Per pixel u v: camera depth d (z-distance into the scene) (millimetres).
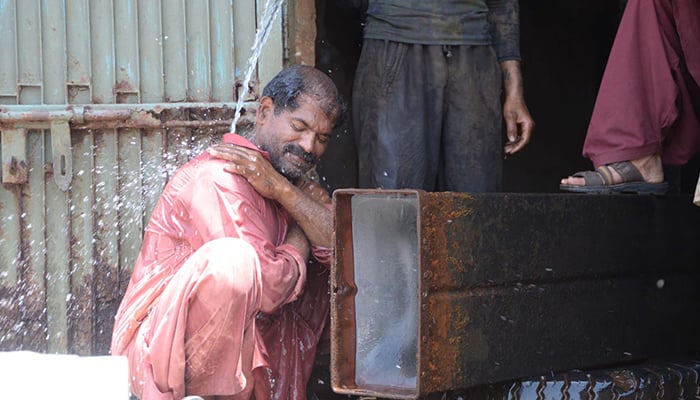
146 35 5086
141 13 5082
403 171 5074
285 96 4301
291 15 5105
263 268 3889
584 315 4043
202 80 5094
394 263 3535
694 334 4645
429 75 5090
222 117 5070
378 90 5086
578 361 4008
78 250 5035
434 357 3412
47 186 5020
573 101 7676
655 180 4422
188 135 5070
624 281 4250
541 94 7582
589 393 3885
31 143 5008
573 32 7676
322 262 4254
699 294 4695
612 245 4168
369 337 3580
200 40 5098
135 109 5008
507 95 5355
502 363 3684
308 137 4316
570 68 7672
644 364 4348
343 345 3578
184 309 3574
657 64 4359
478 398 3736
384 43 5090
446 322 3471
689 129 4492
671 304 4504
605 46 7715
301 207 4172
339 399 4418
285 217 4305
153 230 4172
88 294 5031
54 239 5023
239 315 3605
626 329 4242
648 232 4363
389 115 5066
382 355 3553
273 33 5062
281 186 4148
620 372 4094
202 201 4020
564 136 7637
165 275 4027
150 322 3709
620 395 3953
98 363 2557
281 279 3936
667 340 4473
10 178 4957
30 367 2523
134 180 5051
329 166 6059
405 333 3512
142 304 3941
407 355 3506
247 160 4102
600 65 7727
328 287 4391
